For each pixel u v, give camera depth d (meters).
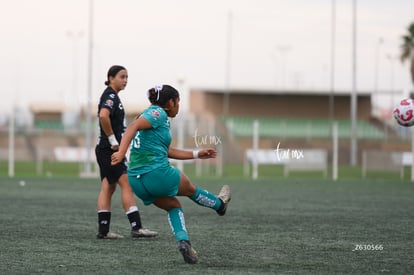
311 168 88.50
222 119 148.62
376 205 42.38
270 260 22.09
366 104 159.12
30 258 22.12
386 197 49.22
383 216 35.69
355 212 37.75
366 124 149.50
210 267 20.78
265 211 37.97
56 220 32.62
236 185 63.09
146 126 21.12
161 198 21.45
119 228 30.05
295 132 149.62
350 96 160.25
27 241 25.78
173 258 22.27
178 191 21.50
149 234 27.11
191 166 102.25
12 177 73.75
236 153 131.75
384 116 157.38
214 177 80.50
